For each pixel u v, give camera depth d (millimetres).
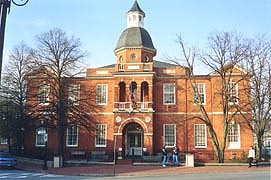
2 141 58344
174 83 51500
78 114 43125
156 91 51406
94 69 52875
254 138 52781
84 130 51375
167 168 35375
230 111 48594
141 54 52250
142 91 50969
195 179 24078
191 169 33656
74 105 44156
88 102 47688
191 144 50094
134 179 25109
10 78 46469
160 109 50969
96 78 52594
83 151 51094
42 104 45656
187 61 45062
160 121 50719
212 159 48438
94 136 51406
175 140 50250
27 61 49594
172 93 51344
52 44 43375
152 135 48312
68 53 43531
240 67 45469
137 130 50812
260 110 43500
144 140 48219
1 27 8008
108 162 43156
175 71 51656
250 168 34500
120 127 48781
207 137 50062
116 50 53812
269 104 43125
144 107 49094
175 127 50562
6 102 46375
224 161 44062
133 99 49688
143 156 46125
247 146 49031
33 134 52219
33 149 51844
